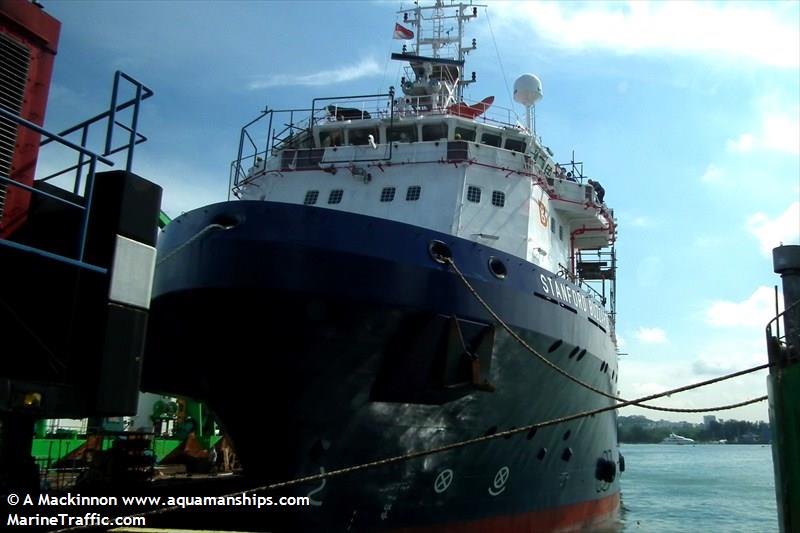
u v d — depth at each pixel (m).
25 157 8.70
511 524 14.69
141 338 8.15
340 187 17.03
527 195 16.77
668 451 155.25
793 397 9.57
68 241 8.55
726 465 81.56
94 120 9.10
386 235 11.81
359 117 19.09
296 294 11.02
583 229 21.33
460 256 12.55
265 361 11.56
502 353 13.05
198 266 11.46
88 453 18.56
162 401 27.23
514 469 14.52
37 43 8.95
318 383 11.70
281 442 11.91
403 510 12.60
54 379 7.95
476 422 13.18
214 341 11.76
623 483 50.72
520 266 13.70
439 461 12.88
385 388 12.02
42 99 8.98
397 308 11.52
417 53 22.42
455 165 16.55
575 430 16.80
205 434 24.59
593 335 16.70
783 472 9.77
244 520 11.85
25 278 8.52
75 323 7.96
